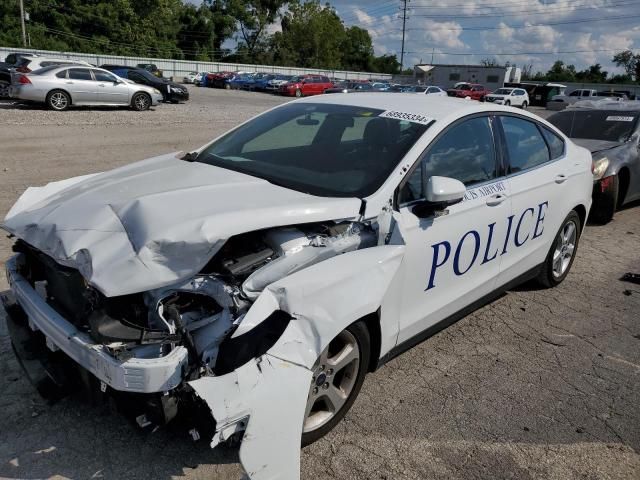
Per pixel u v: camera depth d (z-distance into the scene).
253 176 3.41
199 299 2.59
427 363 3.84
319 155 3.55
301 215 2.79
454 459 2.92
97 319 2.40
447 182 3.14
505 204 3.95
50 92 17.34
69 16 67.00
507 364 3.89
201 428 2.44
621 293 5.26
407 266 3.17
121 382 2.29
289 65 86.06
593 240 6.93
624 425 3.29
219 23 83.12
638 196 8.26
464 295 3.80
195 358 2.40
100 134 12.90
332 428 3.05
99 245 2.51
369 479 2.73
